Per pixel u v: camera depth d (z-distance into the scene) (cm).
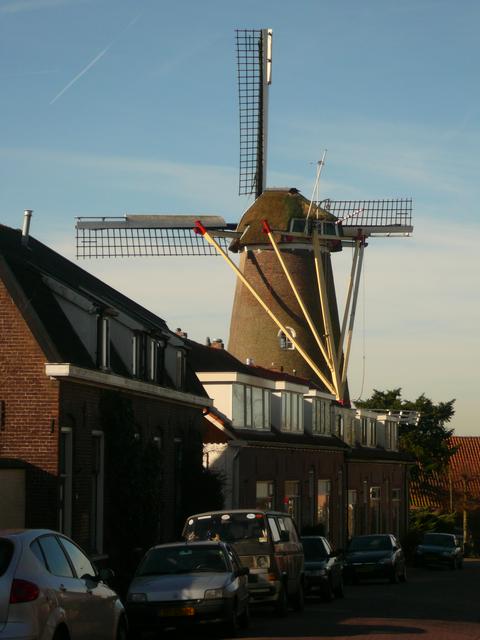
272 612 2628
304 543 3253
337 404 5881
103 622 1454
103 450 2828
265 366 6088
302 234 6006
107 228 6025
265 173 6359
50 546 1364
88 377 2650
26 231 3184
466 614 2620
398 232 6159
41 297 2705
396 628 2181
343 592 3566
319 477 5362
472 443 10294
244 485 4238
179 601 1970
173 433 3462
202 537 2455
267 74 6347
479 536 8850
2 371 2548
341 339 5984
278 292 6125
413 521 7938
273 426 4841
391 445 7294
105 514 2823
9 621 1213
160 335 3319
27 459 2520
